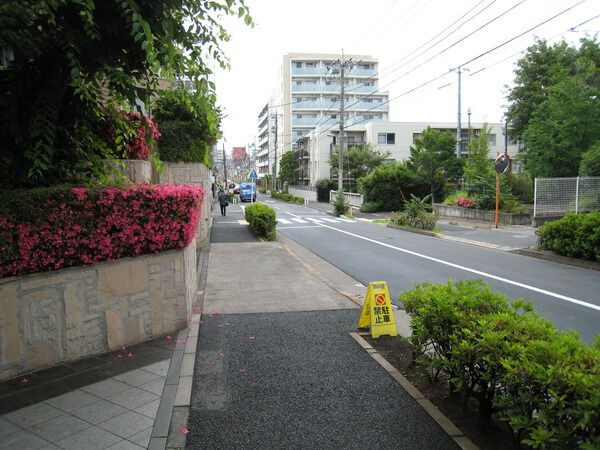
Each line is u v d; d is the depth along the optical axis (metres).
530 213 21.58
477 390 3.95
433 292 4.29
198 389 4.15
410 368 4.68
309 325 6.26
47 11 4.02
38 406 3.69
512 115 32.25
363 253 14.10
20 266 4.16
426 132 32.94
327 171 51.12
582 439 2.41
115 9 4.41
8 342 4.19
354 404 3.86
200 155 14.27
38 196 4.21
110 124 6.70
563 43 29.97
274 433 3.40
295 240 17.62
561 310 7.35
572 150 21.67
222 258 12.20
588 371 2.58
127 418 3.52
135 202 5.04
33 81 4.79
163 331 5.65
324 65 75.88
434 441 3.29
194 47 5.18
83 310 4.77
